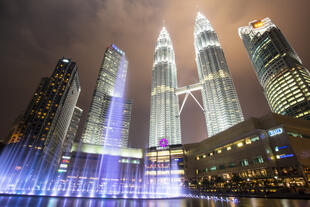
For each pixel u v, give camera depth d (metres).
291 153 60.66
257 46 192.75
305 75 139.00
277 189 57.53
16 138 129.38
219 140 94.50
